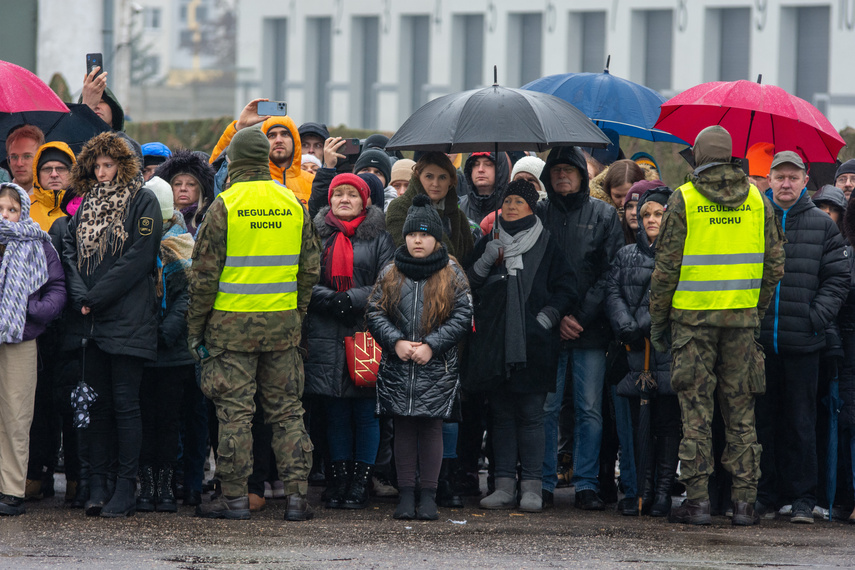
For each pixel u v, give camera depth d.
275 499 14.87
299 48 73.75
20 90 14.80
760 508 14.28
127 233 13.03
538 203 15.02
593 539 12.34
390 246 14.20
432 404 13.16
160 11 160.00
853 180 16.34
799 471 14.11
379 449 15.20
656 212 14.12
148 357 13.02
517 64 65.31
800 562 11.38
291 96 74.06
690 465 13.36
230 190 12.95
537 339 13.98
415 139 13.83
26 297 12.93
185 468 14.28
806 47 57.22
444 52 67.56
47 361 13.95
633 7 60.59
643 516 14.02
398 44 69.56
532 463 14.26
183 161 14.70
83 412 12.66
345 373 13.84
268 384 13.22
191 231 14.55
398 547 11.71
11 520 12.67
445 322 13.23
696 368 13.32
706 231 13.20
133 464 13.14
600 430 14.62
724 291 13.20
